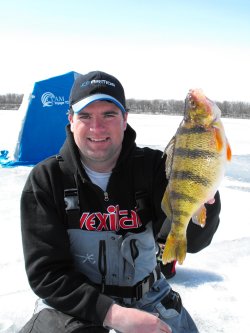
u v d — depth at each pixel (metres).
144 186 0.96
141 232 0.96
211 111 0.82
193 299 1.29
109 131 0.92
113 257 0.94
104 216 0.94
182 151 0.84
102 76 0.94
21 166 3.37
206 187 0.83
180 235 0.84
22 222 0.91
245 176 3.40
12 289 1.33
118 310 0.82
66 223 0.94
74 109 0.93
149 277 0.97
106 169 0.97
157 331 0.81
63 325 0.85
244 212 2.28
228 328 1.13
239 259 1.61
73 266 0.92
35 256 0.88
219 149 0.82
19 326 1.13
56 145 3.48
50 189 0.92
